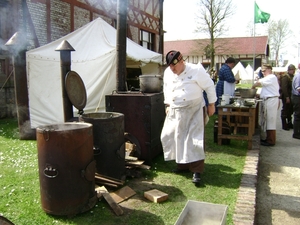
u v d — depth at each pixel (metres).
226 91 7.21
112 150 3.42
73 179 2.69
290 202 3.44
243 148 5.22
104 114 3.74
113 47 6.97
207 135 6.27
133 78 9.82
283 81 7.68
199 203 2.13
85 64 6.69
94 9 11.87
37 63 6.28
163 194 3.16
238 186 3.50
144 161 4.14
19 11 8.49
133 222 2.68
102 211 2.85
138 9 15.37
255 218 3.01
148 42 17.08
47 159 2.65
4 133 6.68
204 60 39.34
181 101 3.53
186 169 3.95
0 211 2.83
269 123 5.93
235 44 39.81
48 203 2.72
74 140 2.65
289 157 5.24
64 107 4.04
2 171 3.96
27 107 6.17
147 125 4.16
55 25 9.84
